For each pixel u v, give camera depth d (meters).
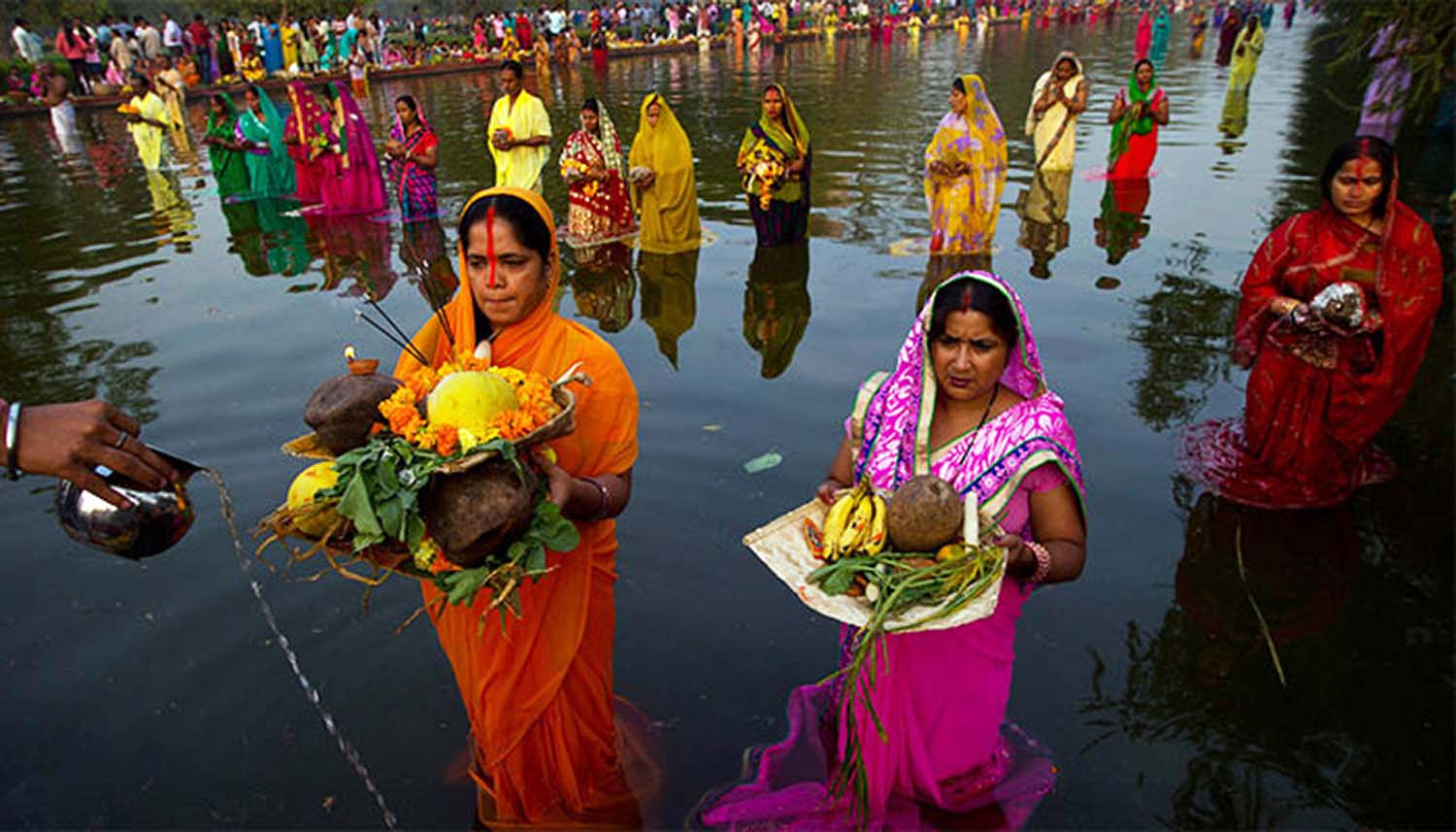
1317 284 3.94
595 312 6.83
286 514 1.99
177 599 3.60
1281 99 15.75
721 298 7.02
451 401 1.94
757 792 2.60
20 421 1.95
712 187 11.27
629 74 26.30
